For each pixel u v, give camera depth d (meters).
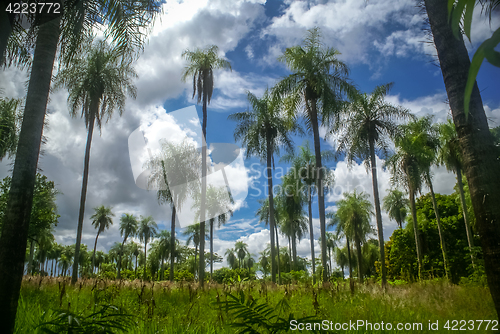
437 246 27.42
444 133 19.81
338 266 46.47
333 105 15.10
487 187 2.43
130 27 3.58
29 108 2.89
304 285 9.73
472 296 6.81
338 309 5.64
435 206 21.36
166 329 3.62
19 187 2.70
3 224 2.62
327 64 15.30
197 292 7.39
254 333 2.12
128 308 4.70
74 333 2.15
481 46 0.46
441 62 2.85
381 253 15.66
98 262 67.06
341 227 30.66
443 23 2.84
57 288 7.49
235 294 6.41
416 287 9.05
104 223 46.69
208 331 3.58
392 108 17.28
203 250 12.05
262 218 27.92
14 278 2.54
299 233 34.03
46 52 3.07
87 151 14.20
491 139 2.54
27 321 3.51
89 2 3.49
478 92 2.64
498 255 2.34
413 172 19.73
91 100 13.96
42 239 27.91
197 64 15.38
